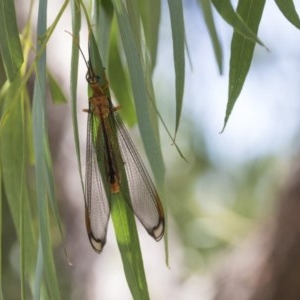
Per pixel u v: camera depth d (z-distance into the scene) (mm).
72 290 762
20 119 554
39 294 532
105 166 527
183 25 520
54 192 527
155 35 592
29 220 561
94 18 547
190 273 843
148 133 518
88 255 754
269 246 765
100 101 528
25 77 518
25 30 562
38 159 530
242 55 522
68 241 757
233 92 521
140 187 523
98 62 530
